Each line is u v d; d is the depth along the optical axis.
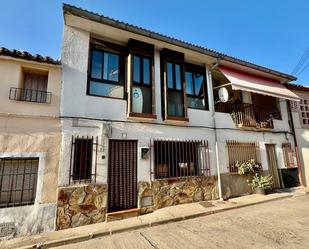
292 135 11.58
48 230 5.20
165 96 7.68
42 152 5.52
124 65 7.51
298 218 5.83
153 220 5.87
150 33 7.21
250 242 4.33
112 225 5.58
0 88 5.42
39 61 5.88
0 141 5.14
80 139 6.10
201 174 8.02
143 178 6.81
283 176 10.56
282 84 11.81
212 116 8.89
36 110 5.69
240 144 9.40
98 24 6.58
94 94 6.73
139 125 7.12
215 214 6.56
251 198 8.27
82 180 5.86
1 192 5.07
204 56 8.80
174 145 7.74
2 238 4.75
